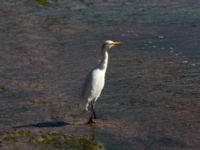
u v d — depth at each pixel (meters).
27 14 27.28
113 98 16.47
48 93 17.39
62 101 16.59
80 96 16.62
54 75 19.20
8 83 18.58
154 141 13.29
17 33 24.47
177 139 13.27
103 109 15.66
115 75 18.58
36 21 26.23
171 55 20.47
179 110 15.16
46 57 21.36
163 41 22.33
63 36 24.00
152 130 13.95
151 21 25.45
